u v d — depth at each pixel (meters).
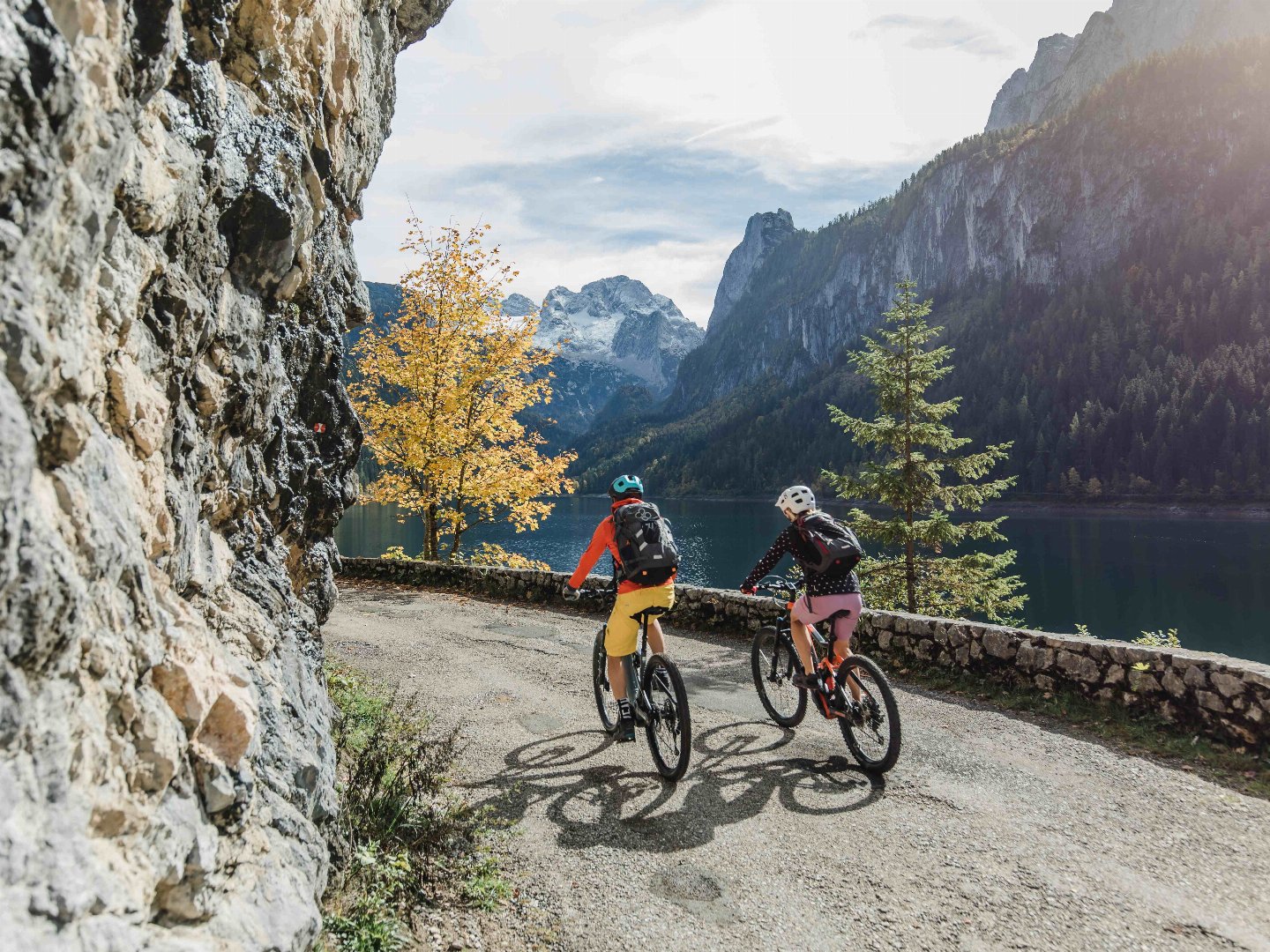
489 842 4.36
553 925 3.57
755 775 5.37
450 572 15.41
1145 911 3.69
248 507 3.69
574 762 5.64
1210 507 115.06
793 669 6.29
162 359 2.45
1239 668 5.63
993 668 7.43
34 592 1.51
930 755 5.74
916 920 3.62
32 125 1.54
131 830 1.85
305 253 3.87
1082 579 62.75
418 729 6.10
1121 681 6.41
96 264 1.86
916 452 18.23
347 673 7.72
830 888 3.91
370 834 4.03
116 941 1.64
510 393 20.52
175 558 2.58
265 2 3.28
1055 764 5.55
